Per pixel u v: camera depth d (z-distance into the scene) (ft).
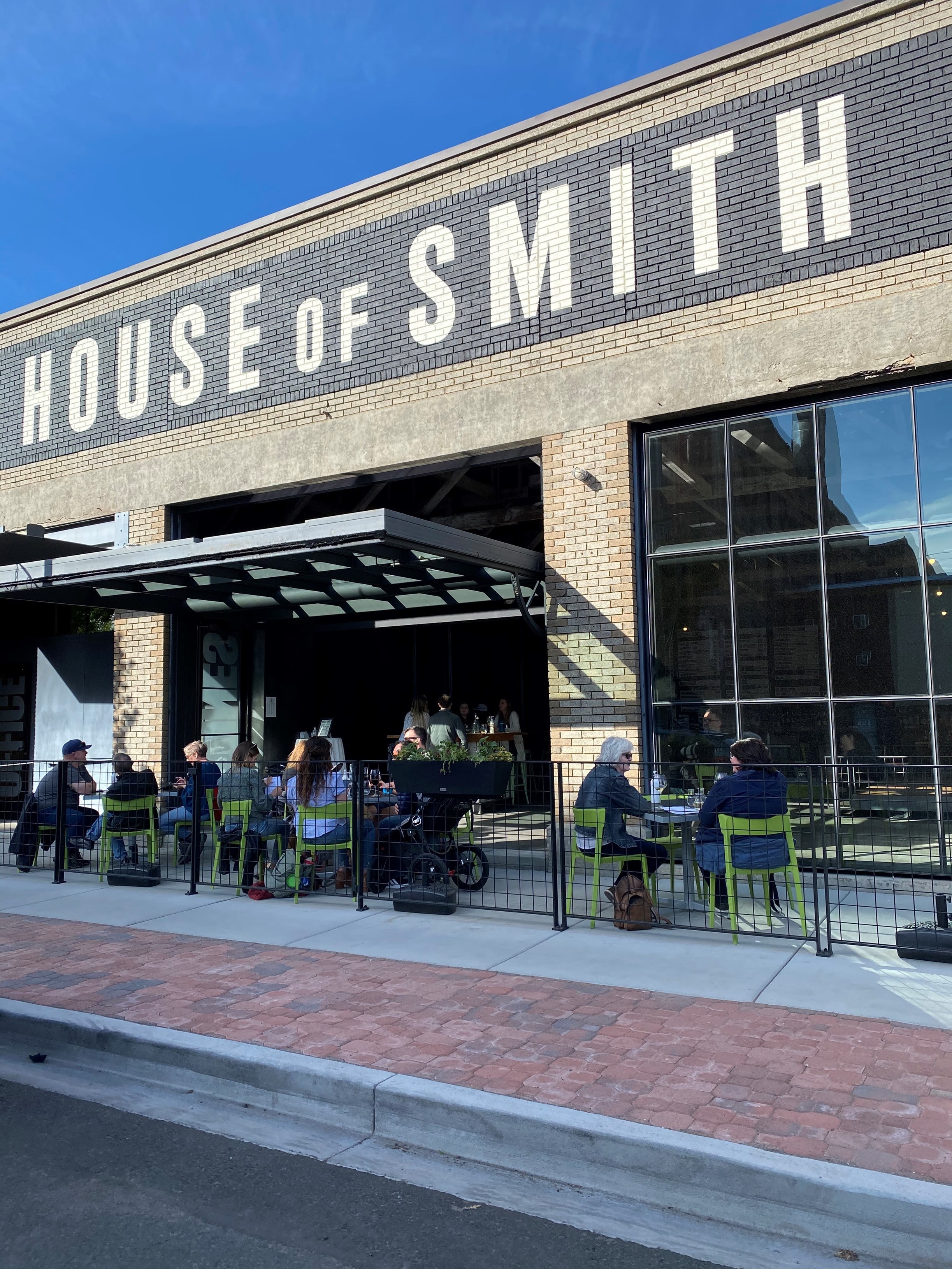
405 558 32.53
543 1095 14.05
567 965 21.21
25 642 47.57
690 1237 11.57
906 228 28.30
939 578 27.73
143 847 34.17
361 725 53.26
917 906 26.27
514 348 34.47
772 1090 14.08
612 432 32.37
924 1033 16.48
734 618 30.55
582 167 33.68
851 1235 11.25
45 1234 11.62
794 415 30.17
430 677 52.90
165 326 43.80
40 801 34.68
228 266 42.01
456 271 36.01
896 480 28.55
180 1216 12.05
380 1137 14.35
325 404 38.68
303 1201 12.44
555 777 31.40
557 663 32.71
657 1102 13.73
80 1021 17.76
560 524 33.04
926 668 27.71
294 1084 15.28
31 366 48.52
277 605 41.06
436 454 35.78
